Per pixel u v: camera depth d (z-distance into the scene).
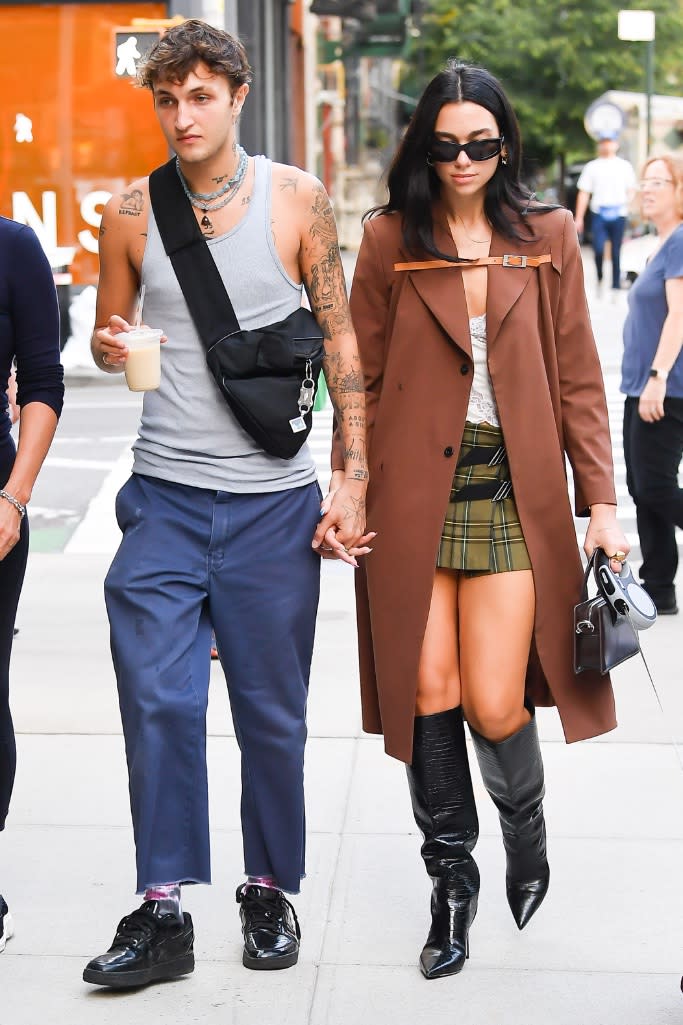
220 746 6.83
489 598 4.64
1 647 4.76
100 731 7.11
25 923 5.02
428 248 4.61
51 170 17.91
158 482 4.57
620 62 55.75
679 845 5.66
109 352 4.43
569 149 57.12
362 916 5.07
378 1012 4.41
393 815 5.96
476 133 4.49
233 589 4.57
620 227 28.91
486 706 4.60
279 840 4.68
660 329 8.77
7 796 4.92
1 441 4.68
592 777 6.39
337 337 4.64
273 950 4.66
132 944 4.48
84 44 17.56
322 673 8.08
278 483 4.57
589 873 5.41
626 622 4.60
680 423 8.82
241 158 4.48
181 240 4.44
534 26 55.75
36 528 12.01
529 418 4.60
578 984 4.58
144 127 17.75
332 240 4.59
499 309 4.58
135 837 4.51
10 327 4.69
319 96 51.12
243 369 4.45
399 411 4.69
